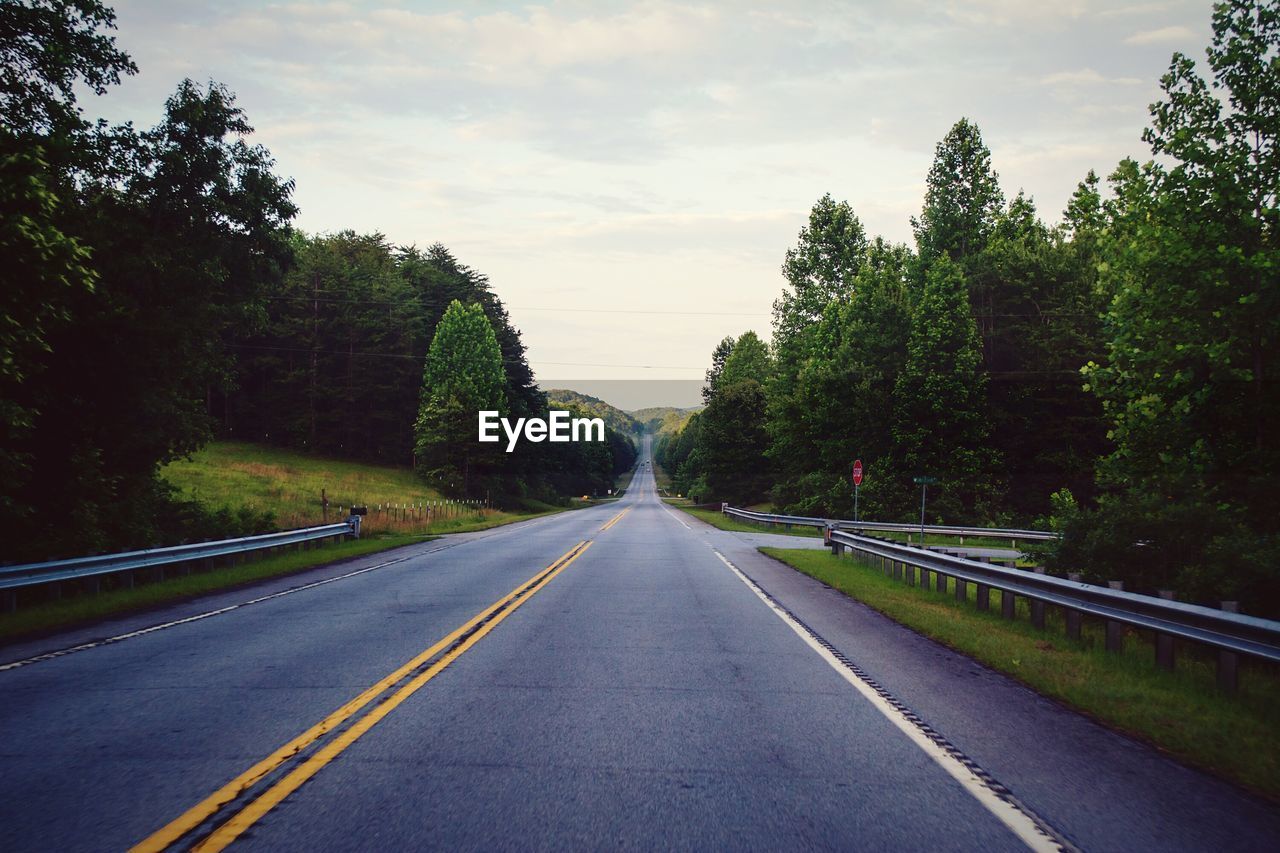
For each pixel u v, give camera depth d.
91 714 6.24
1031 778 4.89
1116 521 13.50
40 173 14.06
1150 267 15.71
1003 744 5.59
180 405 22.30
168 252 21.45
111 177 21.25
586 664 8.19
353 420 89.75
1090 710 6.55
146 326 20.09
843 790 4.64
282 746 5.41
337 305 91.44
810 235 65.62
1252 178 15.33
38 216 13.54
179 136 22.64
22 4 16.98
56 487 18.55
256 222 23.83
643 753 5.29
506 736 5.66
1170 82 16.34
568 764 5.06
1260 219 15.13
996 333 53.00
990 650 8.96
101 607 12.26
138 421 20.92
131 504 20.03
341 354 91.75
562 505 108.12
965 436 48.69
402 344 93.88
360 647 9.11
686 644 9.34
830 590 15.04
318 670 7.88
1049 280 51.28
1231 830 4.12
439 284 106.75
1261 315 14.41
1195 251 15.05
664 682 7.39
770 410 64.50
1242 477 14.35
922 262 58.34
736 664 8.23
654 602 13.00
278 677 7.57
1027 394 51.06
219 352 24.42
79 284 17.50
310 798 4.44
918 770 5.01
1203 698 6.94
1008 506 50.56
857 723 6.08
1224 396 14.74
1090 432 49.75
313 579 16.53
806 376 57.66
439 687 7.16
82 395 20.06
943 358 48.81
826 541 25.25
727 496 84.75
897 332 53.75
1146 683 7.50
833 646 9.31
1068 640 9.73
